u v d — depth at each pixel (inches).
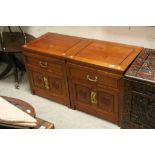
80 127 81.4
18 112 56.2
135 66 70.6
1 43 101.4
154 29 78.9
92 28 91.0
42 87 95.0
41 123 60.2
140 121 71.9
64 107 91.8
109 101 77.9
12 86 107.0
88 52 80.8
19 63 117.1
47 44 89.4
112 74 71.5
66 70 82.1
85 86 80.8
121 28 85.0
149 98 65.8
